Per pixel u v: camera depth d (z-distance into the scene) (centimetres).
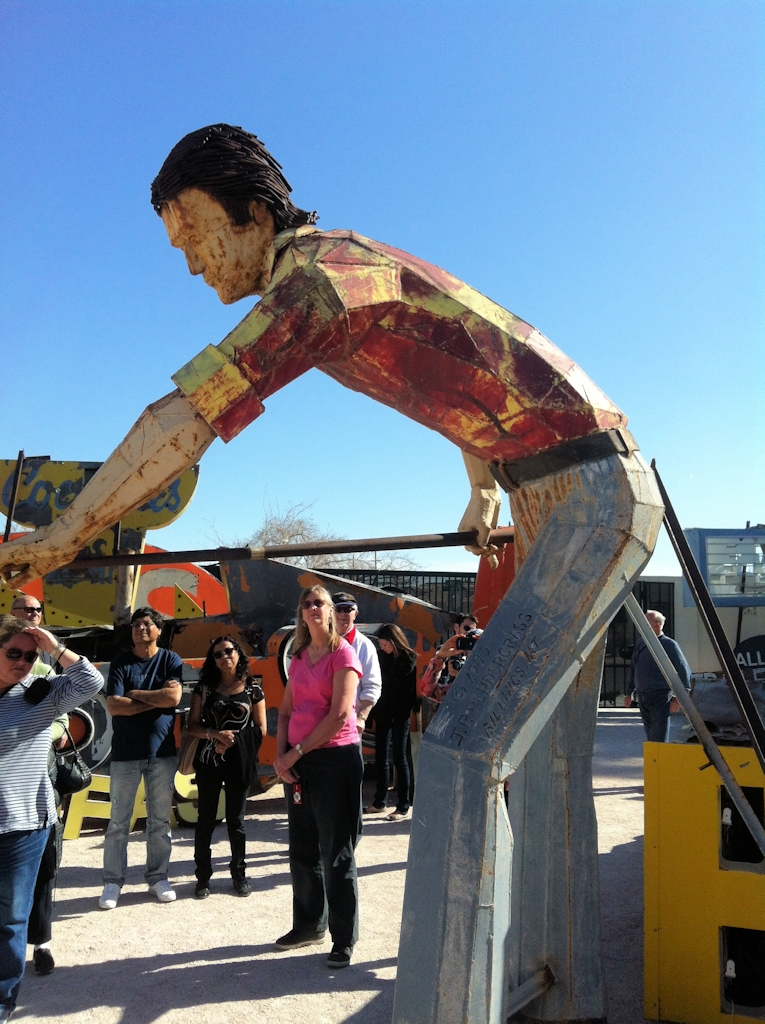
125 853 470
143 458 205
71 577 834
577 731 278
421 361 217
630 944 384
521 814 282
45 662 461
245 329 204
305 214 231
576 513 220
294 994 343
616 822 632
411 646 762
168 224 236
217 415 203
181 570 1041
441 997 195
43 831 325
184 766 481
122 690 474
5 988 309
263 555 310
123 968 372
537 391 216
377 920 430
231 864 481
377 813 693
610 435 220
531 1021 273
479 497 312
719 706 369
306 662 397
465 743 203
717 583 1192
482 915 195
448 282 218
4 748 319
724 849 312
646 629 274
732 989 305
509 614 216
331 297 203
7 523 443
